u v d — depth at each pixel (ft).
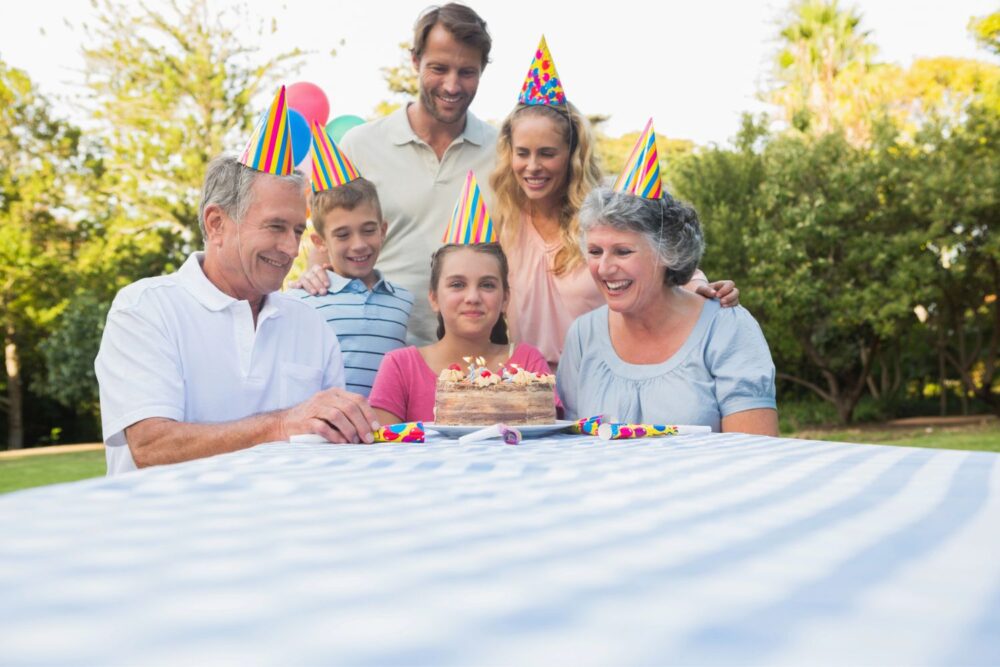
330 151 12.25
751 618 1.61
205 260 9.06
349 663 1.31
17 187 85.46
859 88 79.87
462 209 10.53
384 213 14.02
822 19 85.40
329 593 1.75
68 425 89.40
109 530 2.48
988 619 1.62
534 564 2.08
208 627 1.50
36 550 2.17
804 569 2.06
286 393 9.25
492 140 14.17
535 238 12.07
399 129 13.88
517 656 1.36
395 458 4.74
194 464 4.36
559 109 11.64
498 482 3.74
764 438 6.58
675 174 62.44
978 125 58.34
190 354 8.70
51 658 1.31
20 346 85.97
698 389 8.87
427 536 2.44
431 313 13.89
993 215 55.47
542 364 10.62
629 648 1.41
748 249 55.72
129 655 1.33
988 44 70.08
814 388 66.44
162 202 79.87
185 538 2.36
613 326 9.56
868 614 1.65
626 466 4.38
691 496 3.35
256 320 9.28
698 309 9.18
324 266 12.74
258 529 2.52
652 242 8.59
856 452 5.24
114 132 78.59
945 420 67.36
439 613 1.61
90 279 83.46
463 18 12.93
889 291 54.54
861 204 55.67
